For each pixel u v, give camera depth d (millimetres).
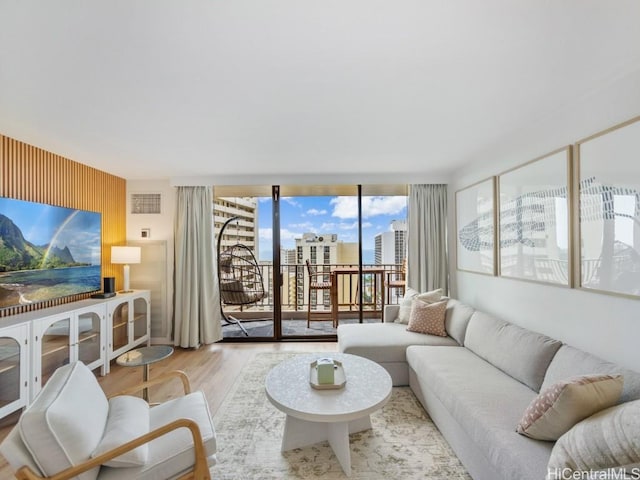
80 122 2430
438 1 1249
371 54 1604
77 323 2967
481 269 3404
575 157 2129
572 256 2164
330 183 4297
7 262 2604
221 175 4281
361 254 4570
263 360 3721
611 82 1886
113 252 3904
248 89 1951
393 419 2449
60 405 1412
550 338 2160
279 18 1335
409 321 3490
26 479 1266
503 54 1611
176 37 1448
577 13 1313
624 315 1810
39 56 1579
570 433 1310
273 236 4488
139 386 2035
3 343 2312
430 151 3293
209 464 1649
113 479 1417
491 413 1759
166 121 2430
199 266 4328
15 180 2818
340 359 2604
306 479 1840
